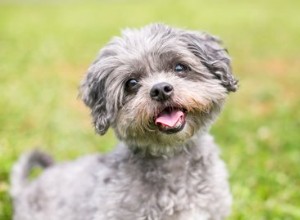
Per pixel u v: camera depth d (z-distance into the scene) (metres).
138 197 0.63
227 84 0.66
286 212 0.84
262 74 1.81
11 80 1.74
